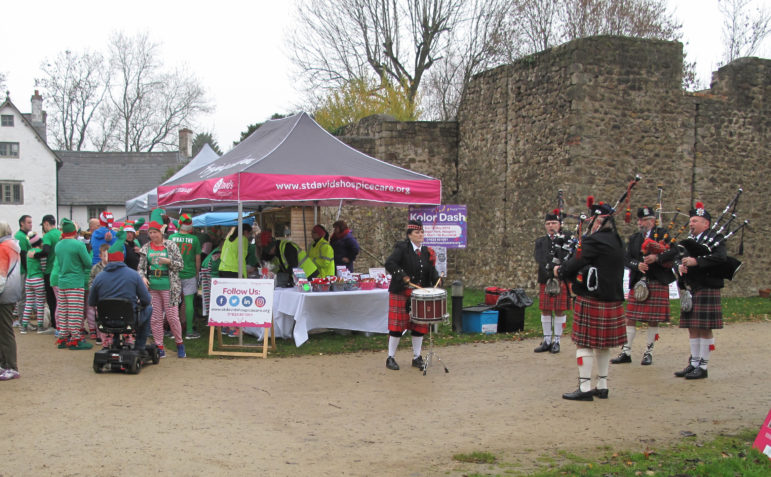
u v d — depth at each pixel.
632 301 8.09
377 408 6.11
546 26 25.91
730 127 15.80
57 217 38.66
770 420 4.79
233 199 8.52
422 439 5.20
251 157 9.62
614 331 6.32
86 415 5.82
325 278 9.52
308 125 10.06
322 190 8.89
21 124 37.69
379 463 4.64
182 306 10.66
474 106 18.19
